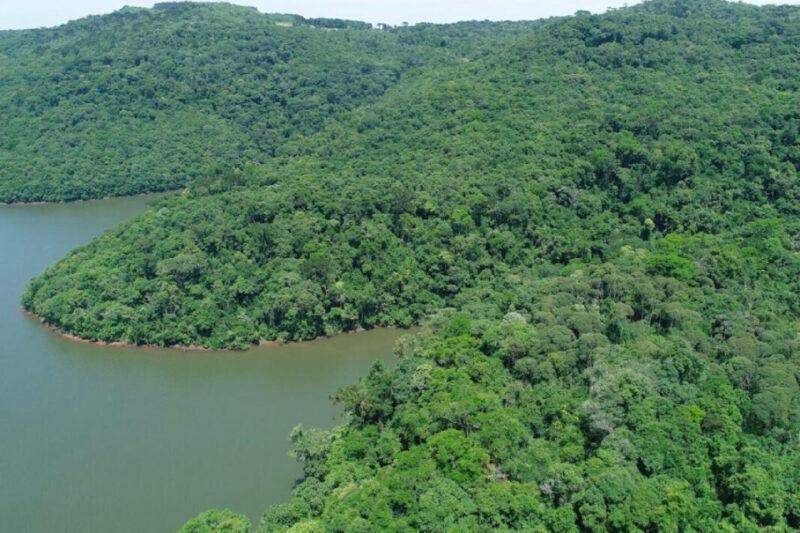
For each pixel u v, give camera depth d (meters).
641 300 96.38
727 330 88.19
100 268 129.25
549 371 80.94
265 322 123.88
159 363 115.12
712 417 70.88
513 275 124.44
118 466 85.56
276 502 79.00
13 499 79.81
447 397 76.62
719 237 122.69
